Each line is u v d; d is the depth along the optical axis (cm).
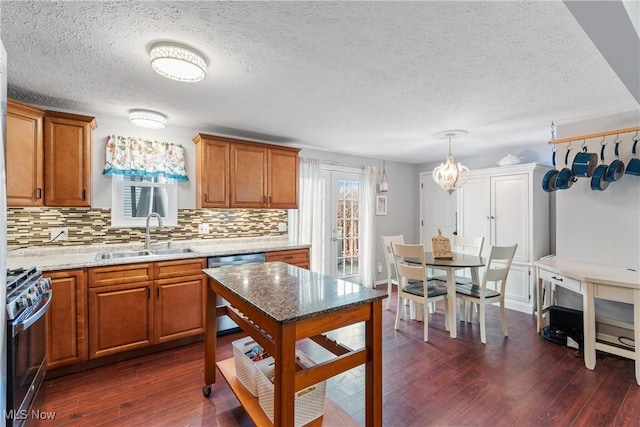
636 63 160
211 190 337
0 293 132
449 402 209
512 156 414
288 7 142
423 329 337
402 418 193
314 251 452
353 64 198
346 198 505
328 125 334
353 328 339
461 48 178
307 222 445
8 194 226
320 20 152
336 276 491
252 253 331
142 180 328
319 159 460
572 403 207
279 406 131
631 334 275
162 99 260
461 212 461
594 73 209
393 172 555
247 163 361
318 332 142
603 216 296
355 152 481
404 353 280
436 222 546
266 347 152
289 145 428
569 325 300
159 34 165
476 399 212
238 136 381
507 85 229
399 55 186
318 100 261
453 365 258
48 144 252
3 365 138
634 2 129
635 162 266
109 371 248
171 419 192
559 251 323
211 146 337
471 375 242
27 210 271
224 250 322
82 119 267
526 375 242
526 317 376
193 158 355
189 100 262
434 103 266
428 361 265
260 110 286
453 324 315
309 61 194
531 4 140
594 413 197
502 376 241
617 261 288
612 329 285
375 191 520
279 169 386
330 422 168
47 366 227
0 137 133
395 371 249
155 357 272
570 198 316
